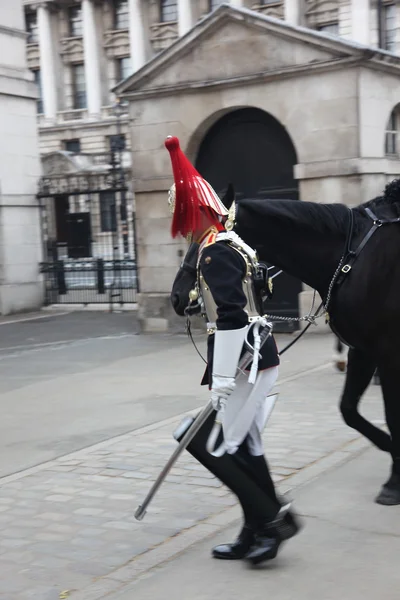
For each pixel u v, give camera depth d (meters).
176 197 3.44
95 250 21.38
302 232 4.12
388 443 4.42
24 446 6.20
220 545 3.77
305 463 5.21
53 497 4.86
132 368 9.45
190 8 42.47
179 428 3.53
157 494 4.80
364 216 4.25
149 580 3.55
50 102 48.28
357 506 4.34
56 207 22.22
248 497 3.53
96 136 46.91
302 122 10.73
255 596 3.33
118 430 6.50
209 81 11.37
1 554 3.98
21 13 18.08
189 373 8.86
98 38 47.03
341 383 7.72
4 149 17.53
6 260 17.53
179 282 3.56
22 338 13.33
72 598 3.42
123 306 17.11
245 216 3.92
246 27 10.97
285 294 11.33
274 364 3.58
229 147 11.72
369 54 10.06
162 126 11.90
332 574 3.51
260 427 3.65
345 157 10.45
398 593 3.28
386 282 4.08
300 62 10.59
